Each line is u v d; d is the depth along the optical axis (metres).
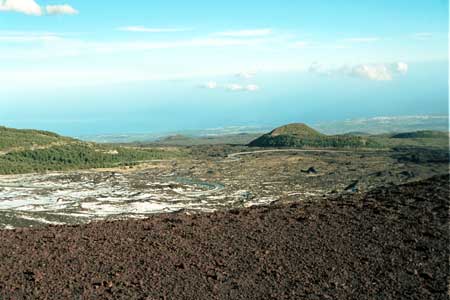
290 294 17.00
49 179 129.75
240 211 28.39
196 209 85.00
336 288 17.48
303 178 137.00
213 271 18.91
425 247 20.97
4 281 17.91
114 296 16.75
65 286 17.50
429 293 16.94
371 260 19.94
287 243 22.05
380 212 26.45
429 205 26.95
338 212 27.02
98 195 100.12
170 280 18.05
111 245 21.86
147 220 26.75
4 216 69.75
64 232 24.17
